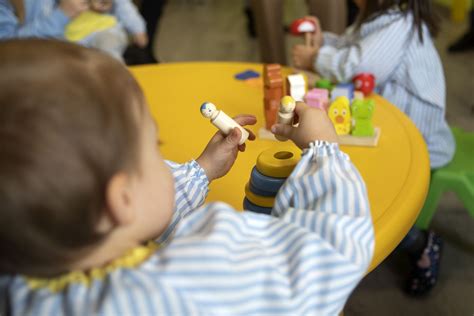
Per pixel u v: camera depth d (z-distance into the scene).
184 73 1.19
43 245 0.36
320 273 0.44
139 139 0.39
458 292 1.28
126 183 0.38
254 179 0.58
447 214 1.53
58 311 0.37
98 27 1.38
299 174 0.51
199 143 0.86
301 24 1.25
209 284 0.39
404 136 0.84
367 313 1.23
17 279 0.40
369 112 0.80
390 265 1.37
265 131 0.85
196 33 3.07
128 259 0.41
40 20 1.37
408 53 1.13
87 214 0.36
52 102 0.34
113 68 0.39
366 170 0.74
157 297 0.37
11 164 0.33
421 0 1.14
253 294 0.41
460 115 2.01
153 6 2.23
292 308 0.41
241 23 3.21
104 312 0.36
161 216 0.43
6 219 0.35
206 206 0.46
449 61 2.44
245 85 1.10
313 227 0.46
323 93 0.90
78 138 0.35
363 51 1.12
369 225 0.47
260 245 0.44
